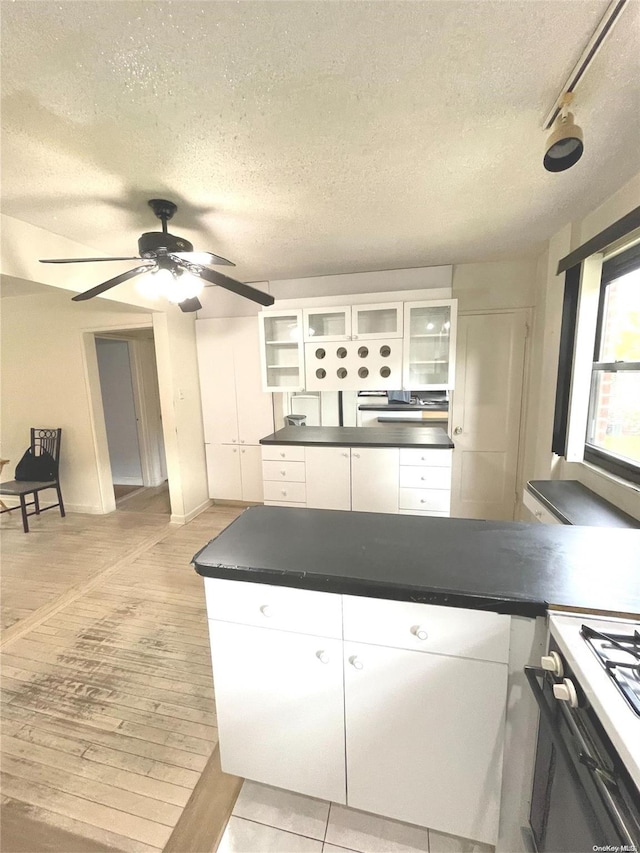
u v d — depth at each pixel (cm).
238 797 130
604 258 205
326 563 106
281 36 97
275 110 124
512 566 104
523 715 93
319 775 115
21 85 109
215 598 111
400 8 90
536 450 287
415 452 281
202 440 407
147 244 181
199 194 179
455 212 211
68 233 226
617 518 170
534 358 314
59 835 121
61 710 167
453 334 309
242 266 316
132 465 521
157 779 137
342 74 109
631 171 170
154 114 124
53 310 376
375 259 302
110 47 98
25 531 356
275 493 316
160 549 321
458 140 143
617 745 58
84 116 123
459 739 99
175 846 117
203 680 182
